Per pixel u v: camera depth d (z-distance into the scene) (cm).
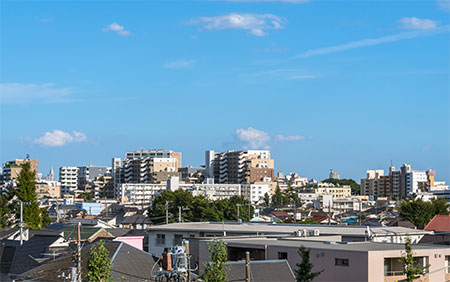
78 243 3662
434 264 4628
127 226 14725
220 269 3738
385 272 4322
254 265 4106
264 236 5894
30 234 7931
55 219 15275
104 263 3741
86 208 19600
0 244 6284
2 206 10825
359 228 6981
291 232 6481
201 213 13862
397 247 4678
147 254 4534
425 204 13275
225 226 7500
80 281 3628
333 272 4341
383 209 19312
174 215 14075
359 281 4188
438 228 8712
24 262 5781
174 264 3509
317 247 4581
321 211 19312
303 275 3841
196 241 5650
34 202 10638
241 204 14625
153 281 4175
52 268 4438
